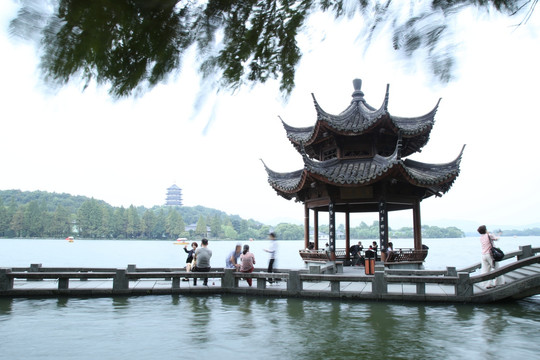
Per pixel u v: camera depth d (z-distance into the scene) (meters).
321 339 10.28
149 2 2.63
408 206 28.06
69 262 48.94
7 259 53.34
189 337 10.53
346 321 12.30
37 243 113.06
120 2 2.51
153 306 15.02
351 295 16.06
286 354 9.06
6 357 8.86
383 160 22.47
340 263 22.92
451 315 13.08
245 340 10.22
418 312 13.60
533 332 10.88
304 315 13.23
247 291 17.52
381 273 15.85
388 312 13.62
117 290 17.41
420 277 15.41
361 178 21.56
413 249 23.73
